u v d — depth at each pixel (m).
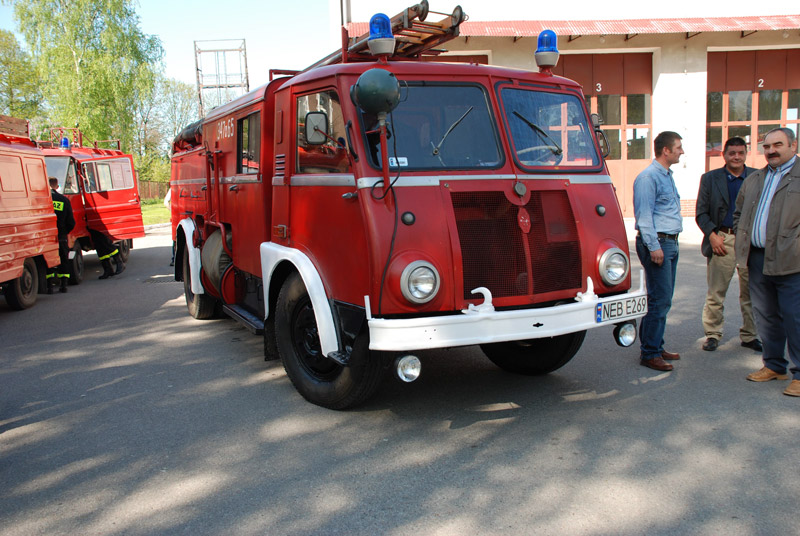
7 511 3.53
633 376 5.53
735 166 5.92
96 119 36.03
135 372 6.20
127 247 15.66
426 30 5.04
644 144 18.78
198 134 8.11
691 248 13.75
